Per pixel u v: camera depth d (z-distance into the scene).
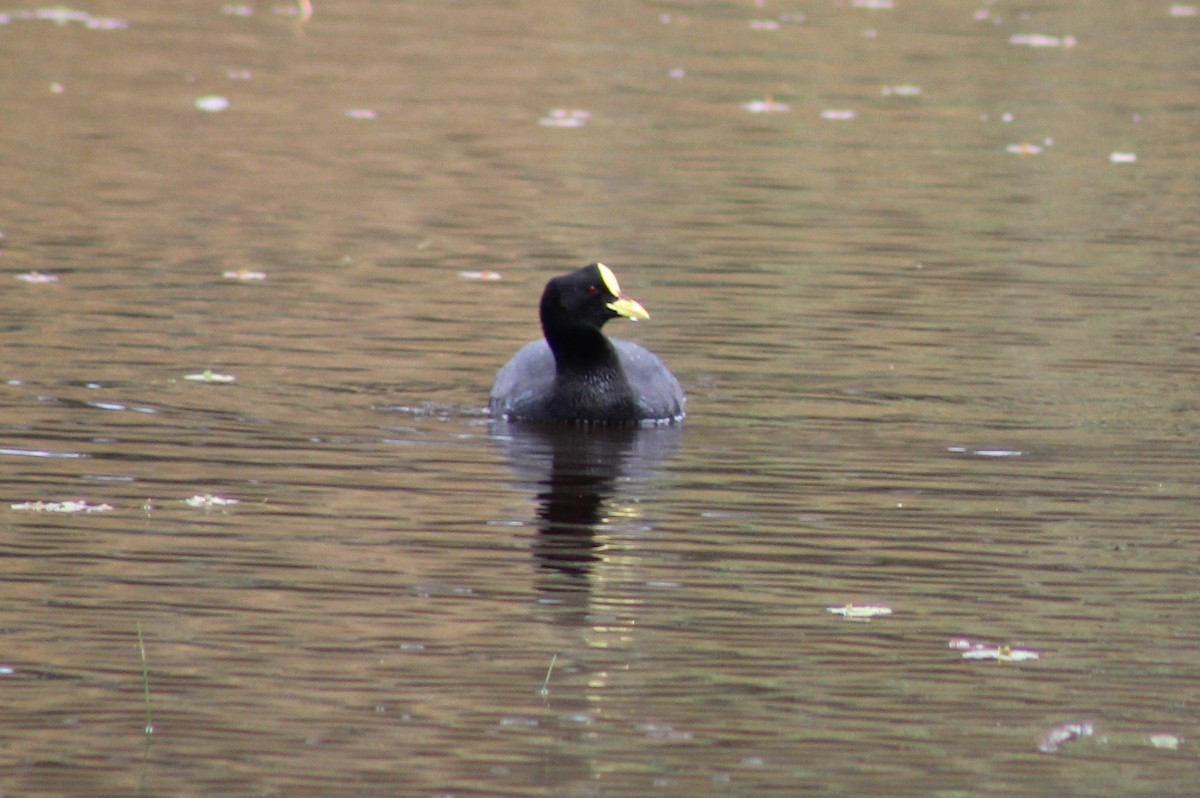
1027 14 42.56
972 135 30.34
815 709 10.41
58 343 17.78
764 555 12.84
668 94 33.03
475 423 16.02
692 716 10.28
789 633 11.48
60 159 26.61
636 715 10.28
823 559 12.79
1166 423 16.11
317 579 12.23
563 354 16.17
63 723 10.05
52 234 22.25
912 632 11.52
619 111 31.53
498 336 18.78
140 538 12.91
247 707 10.30
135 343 17.94
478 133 29.48
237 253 21.72
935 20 41.53
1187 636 11.53
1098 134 30.61
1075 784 9.55
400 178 26.19
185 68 34.09
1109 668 11.03
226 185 25.41
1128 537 13.31
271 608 11.72
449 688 10.56
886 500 14.05
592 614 11.73
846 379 17.42
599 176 26.67
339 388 16.86
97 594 11.88
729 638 11.36
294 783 9.42
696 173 27.05
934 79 35.03
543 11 41.56
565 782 9.48
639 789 9.41
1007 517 13.70
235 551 12.71
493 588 12.13
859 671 10.92
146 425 15.49
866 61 36.62
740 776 9.59
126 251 21.58
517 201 24.98
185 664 10.84
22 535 12.91
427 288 20.50
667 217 24.23
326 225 23.30
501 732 10.05
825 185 26.45
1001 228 24.00
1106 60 37.31
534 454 15.12
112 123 29.27
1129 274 21.62
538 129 29.92
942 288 20.88
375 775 9.52
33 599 11.77
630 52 36.91
